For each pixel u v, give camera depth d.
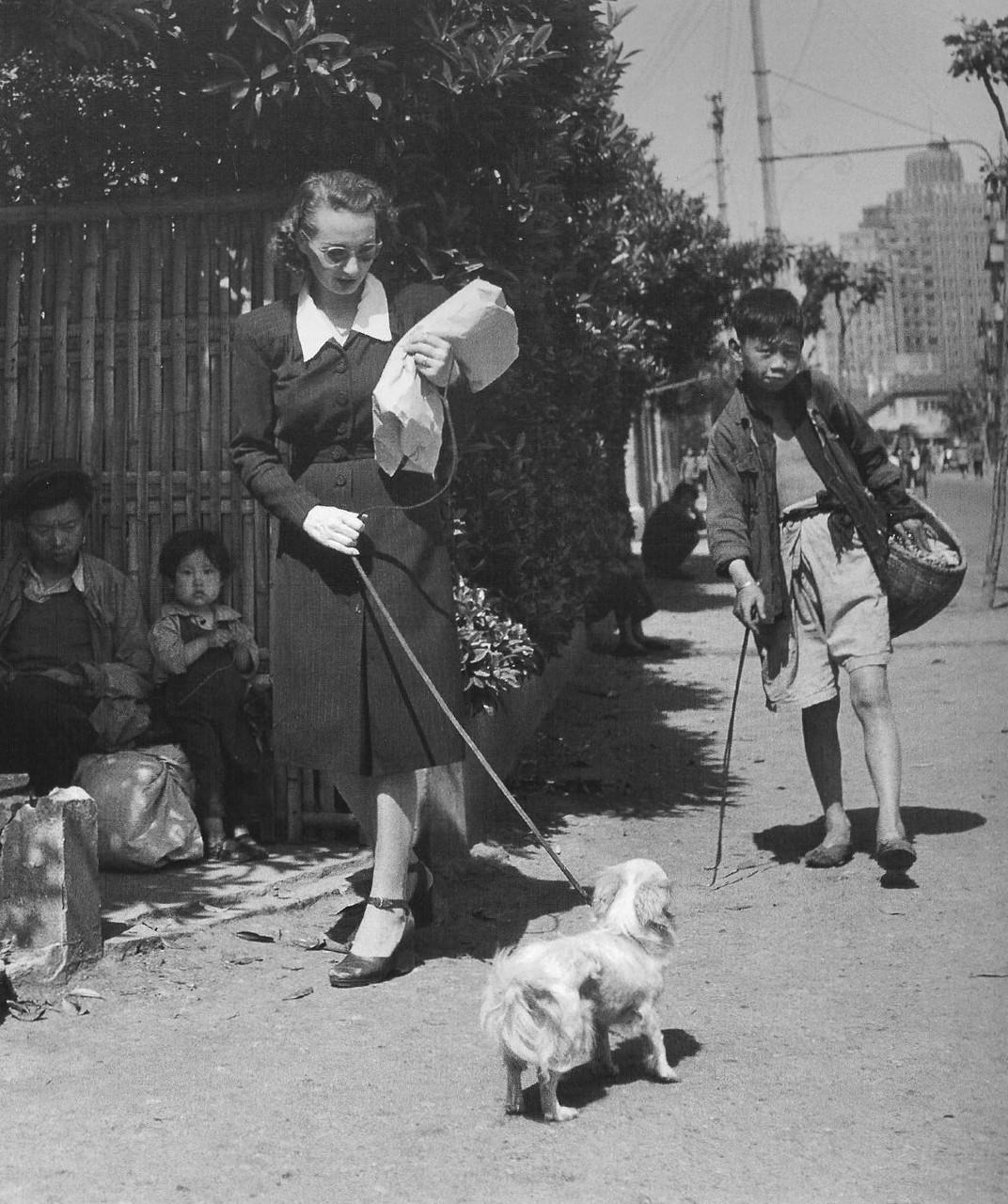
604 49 9.09
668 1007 4.09
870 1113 3.30
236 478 6.22
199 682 5.82
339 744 4.52
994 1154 3.06
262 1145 3.19
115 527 6.30
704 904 5.23
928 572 5.64
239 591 6.21
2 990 4.14
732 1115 3.32
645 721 9.54
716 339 18.73
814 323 37.12
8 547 6.20
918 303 123.62
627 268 15.00
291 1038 3.89
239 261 6.27
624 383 14.71
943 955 4.46
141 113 6.68
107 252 6.34
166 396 6.31
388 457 4.50
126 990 4.28
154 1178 3.04
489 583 7.44
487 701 6.33
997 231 14.91
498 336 4.52
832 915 4.97
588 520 10.72
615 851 6.13
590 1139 3.20
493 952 4.74
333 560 4.57
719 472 5.60
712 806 6.99
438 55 6.02
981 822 6.11
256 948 4.71
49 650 5.93
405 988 4.34
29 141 6.80
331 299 4.64
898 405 117.19
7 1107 3.42
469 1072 3.62
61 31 5.60
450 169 6.49
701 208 18.20
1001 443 14.45
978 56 14.07
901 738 8.07
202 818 5.79
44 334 6.36
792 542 5.56
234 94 5.82
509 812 6.94
